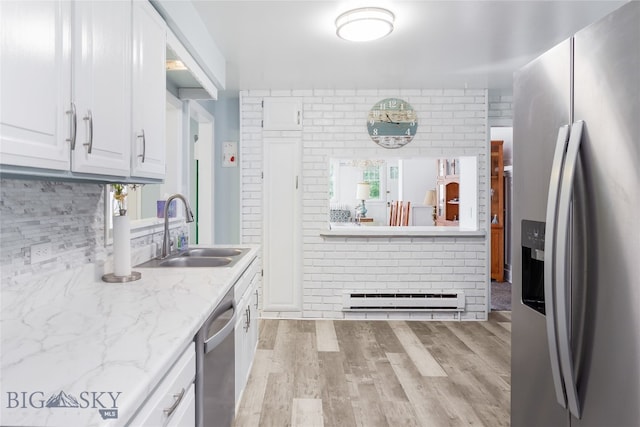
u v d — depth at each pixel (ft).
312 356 10.43
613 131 3.59
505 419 7.39
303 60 10.75
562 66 4.36
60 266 5.05
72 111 3.66
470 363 10.00
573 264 4.09
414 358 10.32
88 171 3.96
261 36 9.11
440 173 21.57
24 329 3.75
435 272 13.73
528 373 5.10
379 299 13.51
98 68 4.11
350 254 13.75
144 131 5.33
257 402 7.98
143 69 5.27
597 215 3.78
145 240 7.98
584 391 3.90
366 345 11.27
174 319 4.05
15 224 4.25
